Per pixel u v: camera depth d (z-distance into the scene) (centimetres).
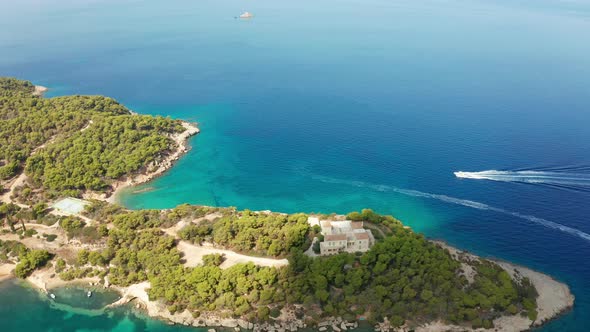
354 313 16100
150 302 17050
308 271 16912
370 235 18775
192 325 16212
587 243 19888
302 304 16388
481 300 15812
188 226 19888
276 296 16338
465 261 18188
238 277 16812
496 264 18138
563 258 19025
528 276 17850
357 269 16800
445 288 16225
